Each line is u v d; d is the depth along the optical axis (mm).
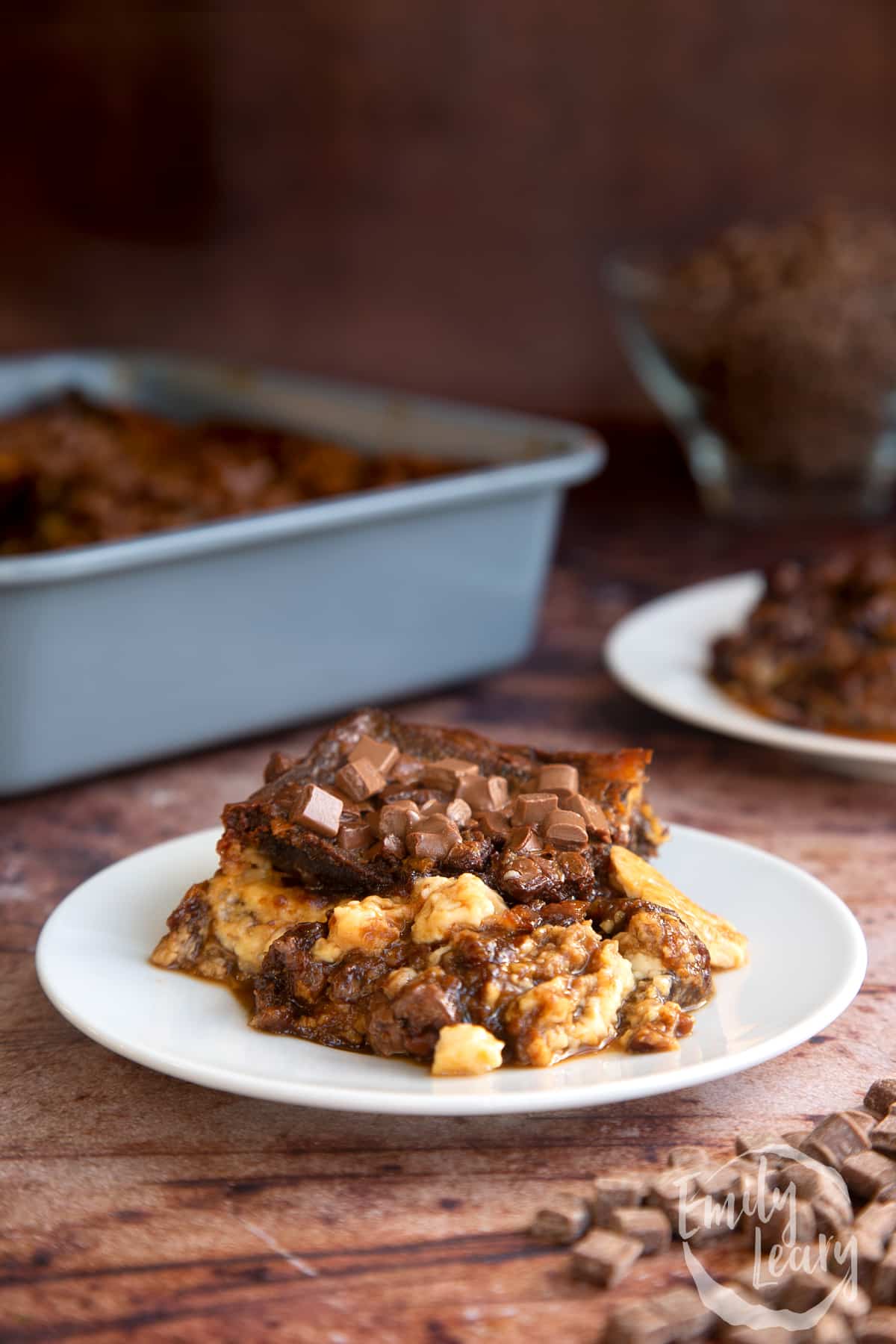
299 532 816
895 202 1420
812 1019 604
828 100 1403
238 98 1450
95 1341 539
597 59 1412
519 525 890
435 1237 568
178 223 1481
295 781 658
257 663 831
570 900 627
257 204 1472
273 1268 560
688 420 1202
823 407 1100
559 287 1459
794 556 992
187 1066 583
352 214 1464
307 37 1433
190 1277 558
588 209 1444
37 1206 582
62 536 958
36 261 1498
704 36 1398
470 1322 543
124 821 787
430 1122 609
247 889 638
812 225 1156
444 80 1430
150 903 669
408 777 656
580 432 947
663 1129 605
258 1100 623
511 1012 594
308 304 1486
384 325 1483
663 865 693
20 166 1481
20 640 769
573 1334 539
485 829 634
